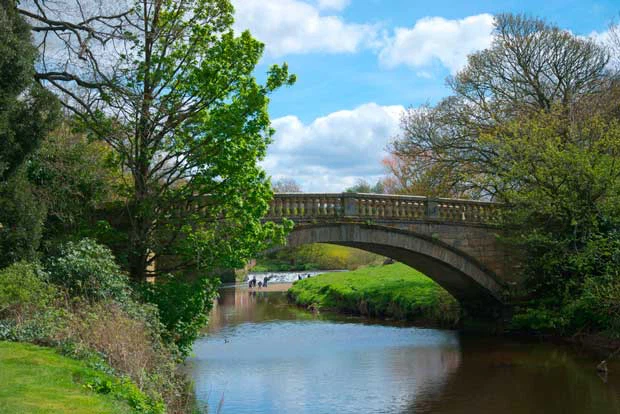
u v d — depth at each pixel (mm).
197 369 21797
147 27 18484
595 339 25438
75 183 18047
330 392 18406
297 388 18984
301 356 24438
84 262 14930
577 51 36094
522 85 36625
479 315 32031
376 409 16641
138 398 9969
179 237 19188
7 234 14898
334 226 25453
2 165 14547
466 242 29078
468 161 34594
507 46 36312
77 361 11141
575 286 27234
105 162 19031
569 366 21922
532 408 16734
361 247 28000
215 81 18312
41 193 16906
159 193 18500
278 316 38969
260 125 18125
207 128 18125
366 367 22281
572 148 26641
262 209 18578
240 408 16547
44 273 14383
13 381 9430
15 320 12586
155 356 13727
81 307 13734
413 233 27547
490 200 34969
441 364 22734
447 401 17438
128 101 17672
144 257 18578
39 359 10766
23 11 17375
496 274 29672
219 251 18141
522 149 28266
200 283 18406
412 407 16859
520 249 29812
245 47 18438
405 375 20922
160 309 17750
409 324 33781
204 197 18531
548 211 26797
